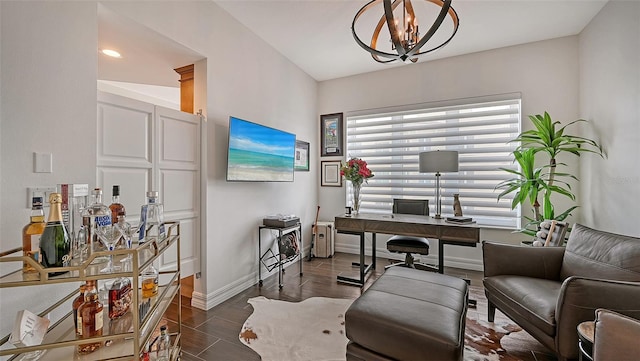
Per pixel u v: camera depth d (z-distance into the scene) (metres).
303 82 4.14
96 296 1.09
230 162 2.59
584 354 1.21
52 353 1.04
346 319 1.48
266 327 2.15
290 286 3.01
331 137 4.49
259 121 3.17
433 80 3.79
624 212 2.26
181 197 2.37
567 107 3.10
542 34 3.08
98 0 1.69
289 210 3.78
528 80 3.28
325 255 4.11
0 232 1.23
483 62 3.50
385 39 3.22
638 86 2.08
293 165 3.60
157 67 2.76
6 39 1.27
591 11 2.64
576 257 1.89
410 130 3.98
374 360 1.40
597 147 2.64
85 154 1.59
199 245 2.52
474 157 3.65
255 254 3.11
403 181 4.09
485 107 3.55
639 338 0.82
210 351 1.85
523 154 2.90
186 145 2.42
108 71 2.95
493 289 2.06
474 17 2.75
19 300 1.24
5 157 1.26
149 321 1.14
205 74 2.50
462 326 1.45
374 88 4.18
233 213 2.81
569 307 1.40
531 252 2.10
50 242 0.96
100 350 1.07
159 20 2.07
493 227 3.45
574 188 3.09
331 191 4.50
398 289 1.74
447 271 3.49
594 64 2.72
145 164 2.09
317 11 2.66
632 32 2.15
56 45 1.46
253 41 3.07
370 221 3.00
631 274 1.52
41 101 1.39
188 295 2.69
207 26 2.48
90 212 1.11
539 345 1.90
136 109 2.04
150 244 1.14
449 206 3.76
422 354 1.27
